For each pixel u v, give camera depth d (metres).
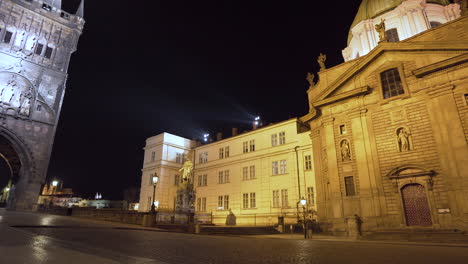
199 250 11.23
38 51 46.31
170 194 50.72
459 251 12.71
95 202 68.12
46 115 44.94
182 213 37.81
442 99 23.42
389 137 25.58
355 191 26.19
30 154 42.31
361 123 27.27
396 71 26.66
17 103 42.44
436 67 23.62
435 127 23.31
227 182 46.91
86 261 7.24
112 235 15.26
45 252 8.25
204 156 52.97
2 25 43.22
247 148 46.16
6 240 10.30
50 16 48.16
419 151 23.78
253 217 41.31
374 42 38.75
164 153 51.91
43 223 19.11
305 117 34.44
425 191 22.89
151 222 24.09
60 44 48.66
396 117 25.56
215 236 21.33
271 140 43.31
